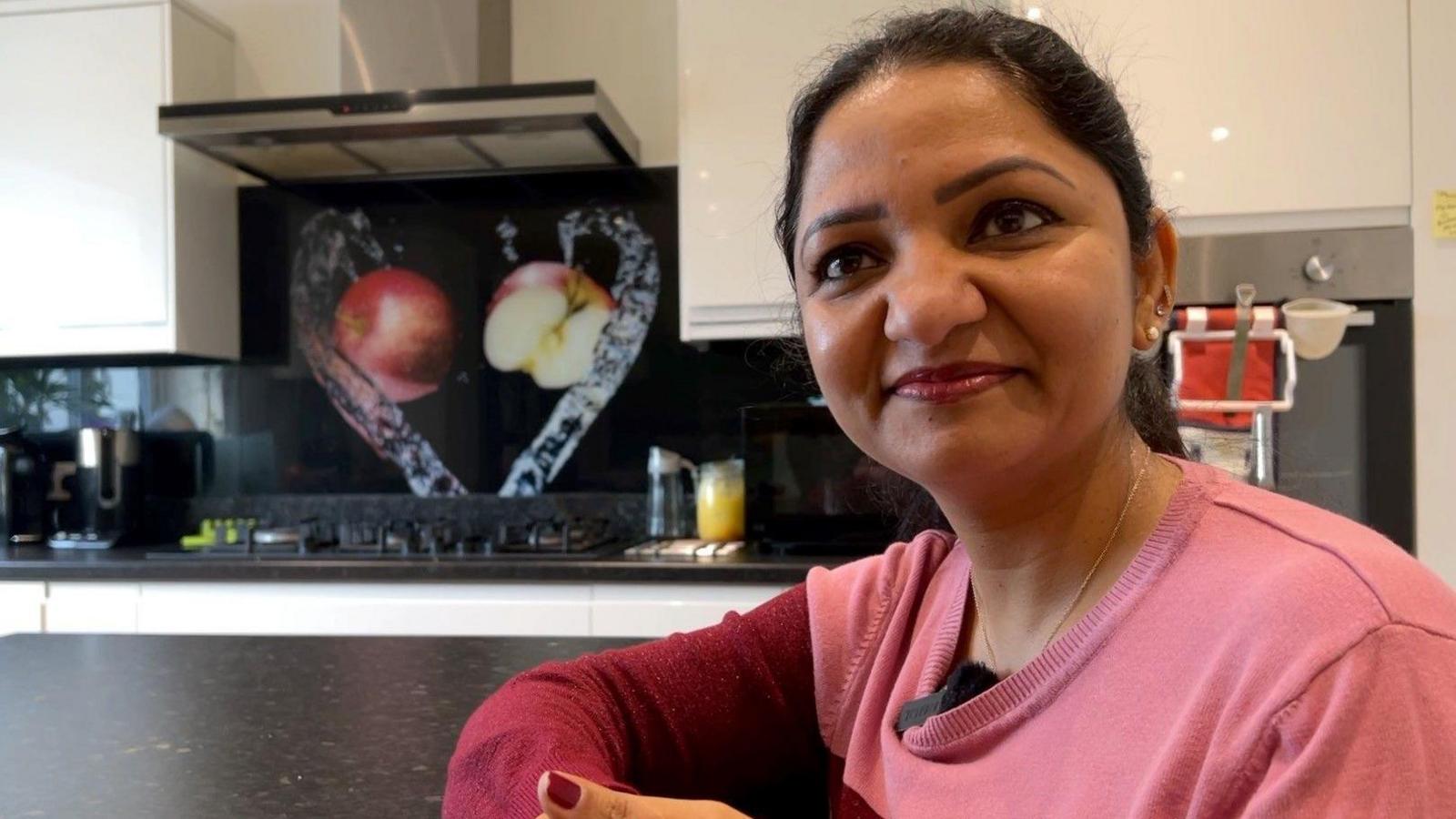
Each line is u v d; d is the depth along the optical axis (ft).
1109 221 1.70
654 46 8.86
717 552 7.36
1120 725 1.48
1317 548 1.40
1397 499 5.87
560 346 8.91
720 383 8.75
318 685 3.40
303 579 7.11
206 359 9.04
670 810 1.67
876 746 2.23
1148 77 6.15
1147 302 1.95
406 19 8.21
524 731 2.16
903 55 1.75
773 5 7.37
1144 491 1.82
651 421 8.83
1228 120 6.08
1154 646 1.50
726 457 8.73
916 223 1.65
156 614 7.25
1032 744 1.65
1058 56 1.74
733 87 7.43
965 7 2.03
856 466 7.13
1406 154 5.90
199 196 8.47
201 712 3.09
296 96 8.73
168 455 9.16
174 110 7.39
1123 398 1.87
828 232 1.74
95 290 8.11
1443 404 5.85
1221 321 5.52
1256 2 6.04
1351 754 1.16
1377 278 5.89
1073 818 1.49
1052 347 1.59
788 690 2.63
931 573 2.43
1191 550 1.56
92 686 3.42
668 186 8.82
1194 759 1.33
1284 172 6.03
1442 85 5.85
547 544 7.56
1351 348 5.92
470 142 7.79
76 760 2.65
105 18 8.09
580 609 6.90
